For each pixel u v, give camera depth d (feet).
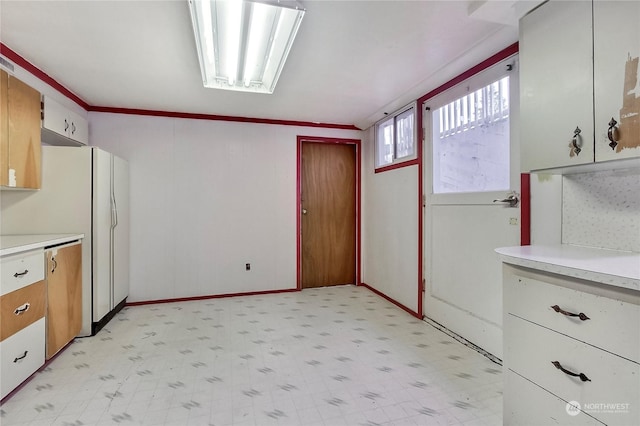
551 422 3.98
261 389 6.45
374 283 13.84
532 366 4.25
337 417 5.60
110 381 6.72
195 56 7.77
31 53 7.64
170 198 12.38
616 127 4.12
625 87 4.03
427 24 6.37
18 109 7.58
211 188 12.84
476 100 8.25
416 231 10.73
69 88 9.87
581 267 3.62
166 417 5.59
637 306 3.17
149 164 12.12
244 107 11.80
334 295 13.35
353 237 15.07
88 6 5.86
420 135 10.48
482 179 8.09
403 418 5.56
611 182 5.07
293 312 11.20
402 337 9.03
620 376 3.29
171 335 9.16
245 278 13.32
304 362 7.57
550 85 4.99
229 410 5.79
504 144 7.43
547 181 6.09
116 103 11.30
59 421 5.47
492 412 5.71
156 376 6.93
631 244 4.81
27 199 8.62
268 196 13.57
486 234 7.88
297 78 9.06
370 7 5.83
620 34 4.08
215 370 7.20
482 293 8.02
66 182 8.85
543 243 6.18
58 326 7.69
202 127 12.71
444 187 9.53
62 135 9.43
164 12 6.05
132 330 9.50
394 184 12.14
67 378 6.82
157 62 8.10
